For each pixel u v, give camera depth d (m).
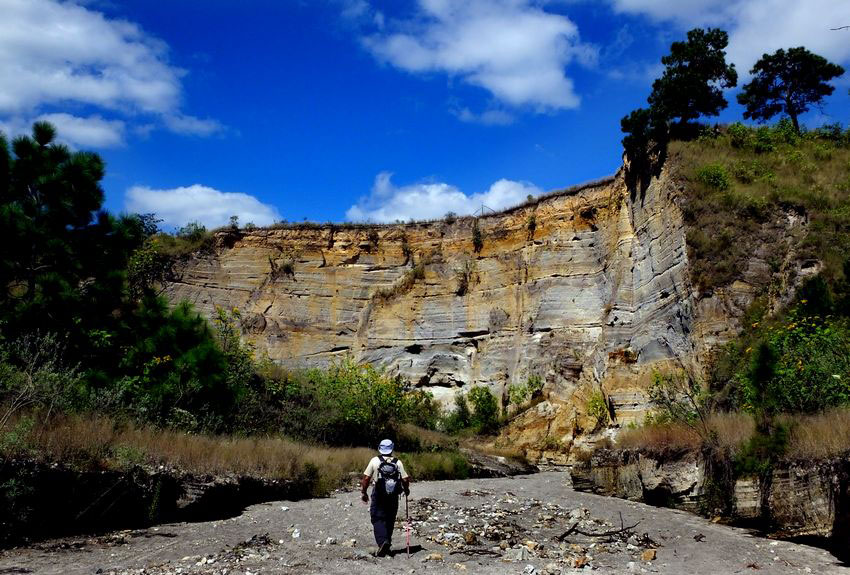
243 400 22.59
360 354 50.69
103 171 19.19
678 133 35.19
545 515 14.45
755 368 14.20
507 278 47.53
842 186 26.97
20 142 18.14
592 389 36.75
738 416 15.28
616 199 41.41
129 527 11.77
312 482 18.28
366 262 53.88
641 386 31.80
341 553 9.90
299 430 24.88
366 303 52.84
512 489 21.33
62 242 17.80
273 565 8.89
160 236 54.22
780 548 10.80
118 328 19.12
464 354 47.94
